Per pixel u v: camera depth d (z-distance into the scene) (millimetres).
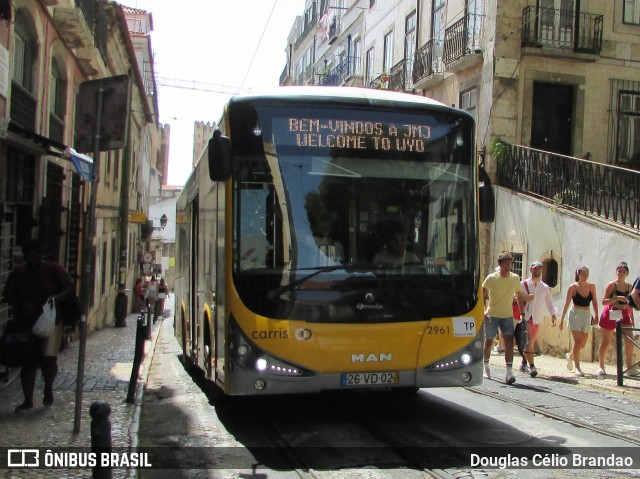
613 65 18453
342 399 9102
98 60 15727
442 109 7500
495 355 14328
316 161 7059
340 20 33969
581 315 11148
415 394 9289
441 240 7242
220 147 6789
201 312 9266
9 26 9930
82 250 17047
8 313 9875
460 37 19172
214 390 9219
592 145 18297
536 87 18141
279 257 6832
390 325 6895
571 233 14492
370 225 7051
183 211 13250
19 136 9914
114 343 16453
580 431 7137
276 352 6648
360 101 7266
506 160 17422
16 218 11055
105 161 21812
